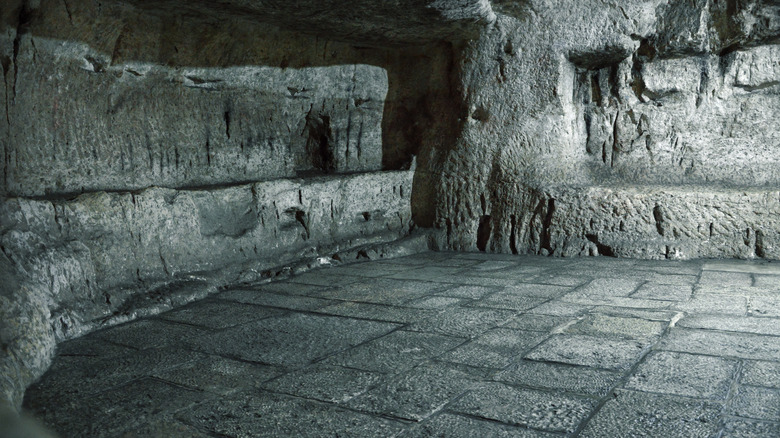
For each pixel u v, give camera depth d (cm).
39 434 257
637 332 381
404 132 790
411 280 567
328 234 695
